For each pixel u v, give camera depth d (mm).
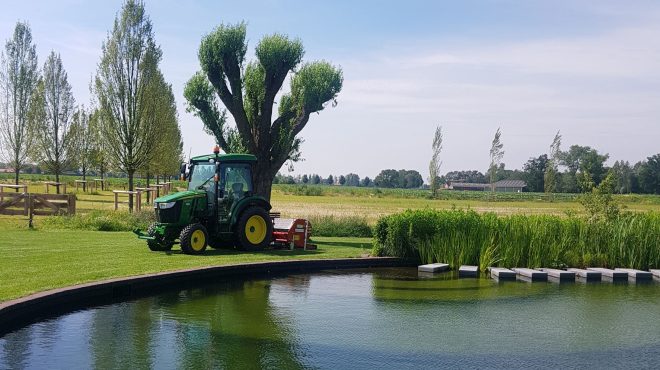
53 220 20641
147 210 23219
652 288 13062
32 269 11000
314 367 6938
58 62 38750
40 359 6824
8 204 22125
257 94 21969
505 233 15555
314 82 21031
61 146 39312
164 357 7062
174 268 11781
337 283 12500
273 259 13961
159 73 28656
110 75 27203
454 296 11578
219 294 10891
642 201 67625
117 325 8414
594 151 75500
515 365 7281
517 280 13828
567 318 9867
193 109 21766
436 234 15719
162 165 43469
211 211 15430
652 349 8094
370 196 84438
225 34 20797
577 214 17516
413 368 7047
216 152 15656
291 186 112125
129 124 27469
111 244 15602
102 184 55781
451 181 164375
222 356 7195
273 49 21172
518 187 131750
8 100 37469
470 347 8016
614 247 15797
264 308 9883
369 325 9016
